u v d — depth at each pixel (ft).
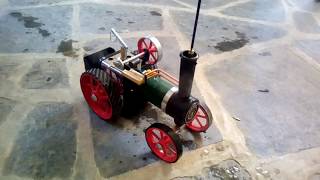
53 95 8.15
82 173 6.23
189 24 12.48
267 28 12.77
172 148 6.31
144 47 8.36
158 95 6.47
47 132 7.07
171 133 6.02
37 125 7.22
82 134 7.09
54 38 10.68
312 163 6.94
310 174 6.69
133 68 6.95
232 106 8.37
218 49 11.00
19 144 6.72
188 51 5.37
